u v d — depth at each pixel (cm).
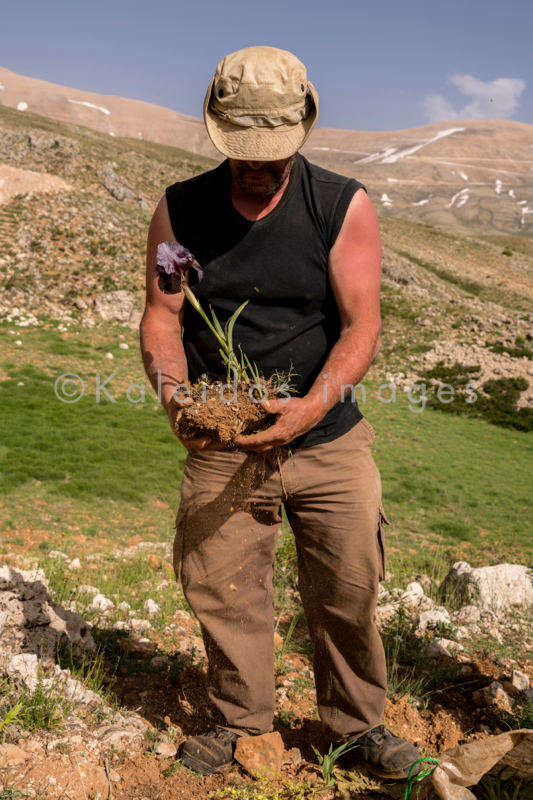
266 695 192
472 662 308
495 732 235
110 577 498
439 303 4019
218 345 186
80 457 1602
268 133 159
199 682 257
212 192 180
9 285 2961
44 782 165
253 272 179
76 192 3972
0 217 3428
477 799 173
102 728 198
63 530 1072
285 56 164
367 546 184
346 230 176
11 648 229
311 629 197
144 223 3812
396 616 385
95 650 270
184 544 191
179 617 372
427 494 1736
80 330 2836
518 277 6275
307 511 187
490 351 3216
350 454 185
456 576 518
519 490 1859
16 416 1891
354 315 178
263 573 193
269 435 157
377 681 192
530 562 1085
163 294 192
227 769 188
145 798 171
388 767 183
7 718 166
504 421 2620
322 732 221
